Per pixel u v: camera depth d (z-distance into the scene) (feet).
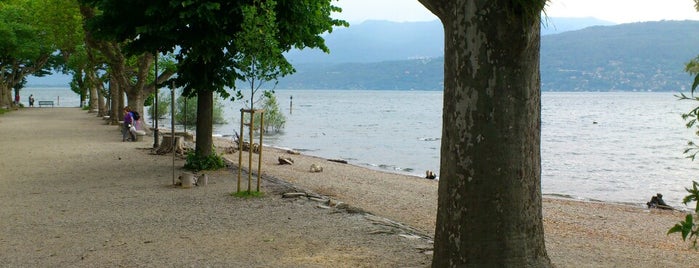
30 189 47.55
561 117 319.47
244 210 37.63
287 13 57.77
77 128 125.08
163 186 48.67
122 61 101.96
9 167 62.13
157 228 32.40
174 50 57.31
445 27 19.08
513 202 18.75
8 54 181.47
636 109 439.63
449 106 19.02
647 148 148.25
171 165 63.31
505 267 18.74
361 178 71.56
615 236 42.88
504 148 18.44
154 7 52.60
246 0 53.42
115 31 56.75
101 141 94.84
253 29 46.50
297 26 58.65
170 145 75.36
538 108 19.04
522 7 17.52
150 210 37.99
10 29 165.99
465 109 18.52
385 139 164.35
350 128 208.44
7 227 32.94
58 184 50.21
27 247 28.22
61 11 120.88
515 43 17.85
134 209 38.40
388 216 43.96
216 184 49.65
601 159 123.13
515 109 18.38
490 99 18.21
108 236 30.48
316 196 43.42
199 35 54.24
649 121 281.13
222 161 60.90
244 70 47.78
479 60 18.11
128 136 96.43
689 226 13.70
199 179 49.06
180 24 52.90
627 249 35.14
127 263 25.04
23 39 172.96
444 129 19.42
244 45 46.91
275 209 37.91
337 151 130.21
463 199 18.86
